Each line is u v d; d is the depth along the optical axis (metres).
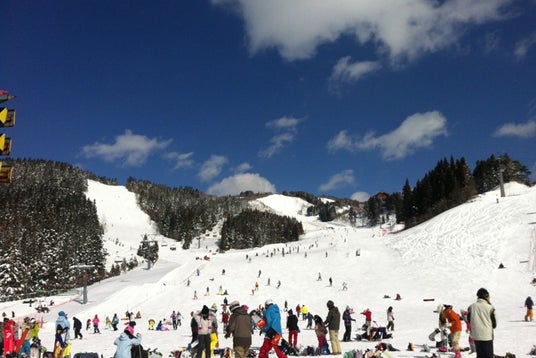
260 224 183.38
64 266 79.69
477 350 10.01
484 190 128.38
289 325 17.42
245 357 11.09
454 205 109.81
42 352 16.56
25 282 68.00
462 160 125.25
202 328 13.46
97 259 105.06
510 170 124.69
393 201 198.62
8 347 15.90
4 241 70.19
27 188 191.25
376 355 13.42
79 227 117.62
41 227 89.81
